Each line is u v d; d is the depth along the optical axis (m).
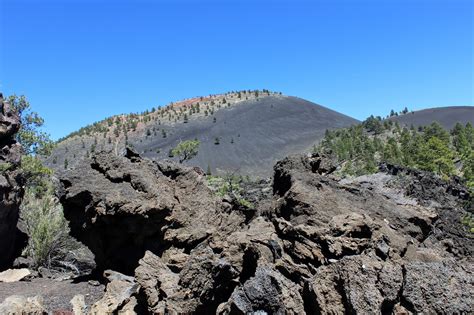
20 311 8.49
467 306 6.81
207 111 126.94
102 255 13.30
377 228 8.99
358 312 6.75
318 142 87.38
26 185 19.39
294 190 10.30
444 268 7.39
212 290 8.59
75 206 13.37
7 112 17.78
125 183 12.68
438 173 39.44
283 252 9.01
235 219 12.73
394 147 53.94
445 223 15.62
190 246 11.92
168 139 101.19
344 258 7.56
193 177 13.50
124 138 107.44
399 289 7.00
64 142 111.81
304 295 7.84
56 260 16.44
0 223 15.29
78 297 10.78
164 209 12.07
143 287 9.33
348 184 11.88
